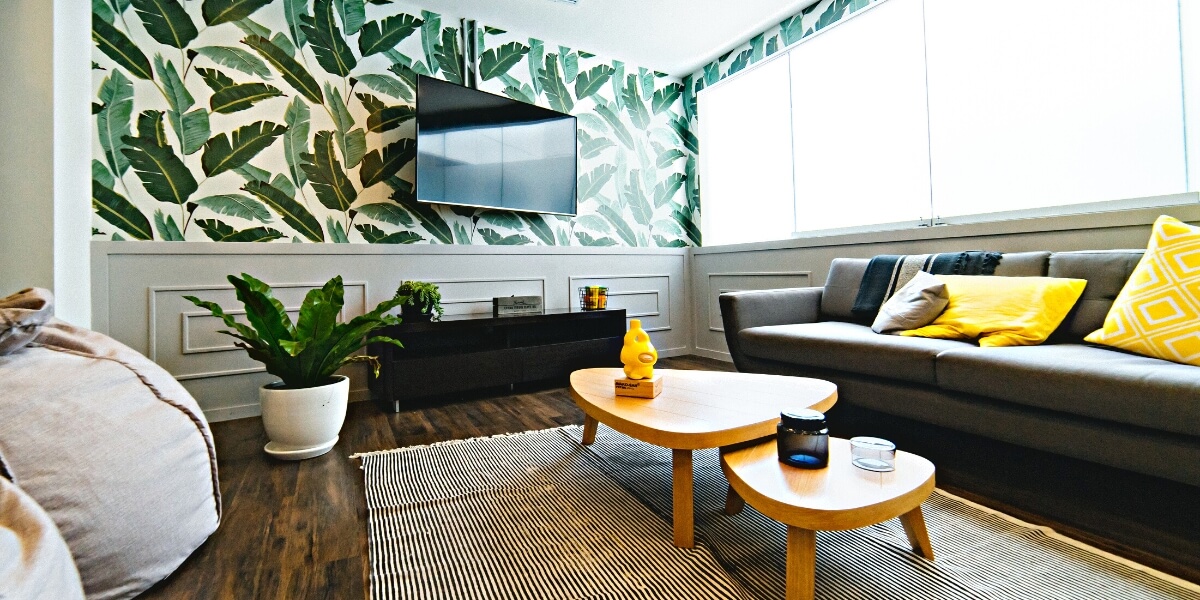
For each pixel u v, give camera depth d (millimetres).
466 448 1855
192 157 2350
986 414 1375
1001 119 2311
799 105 3293
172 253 2264
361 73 2758
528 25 3201
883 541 1158
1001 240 2150
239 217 2447
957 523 1217
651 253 3842
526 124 3199
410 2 2895
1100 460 1146
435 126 2805
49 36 1773
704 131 4020
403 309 2547
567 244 3496
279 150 2541
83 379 1053
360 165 2746
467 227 3086
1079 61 2061
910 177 2686
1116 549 1088
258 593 993
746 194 3736
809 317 2504
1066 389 1179
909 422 1672
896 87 2740
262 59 2506
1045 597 929
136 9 2246
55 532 760
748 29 3377
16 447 896
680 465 1134
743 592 970
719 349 3781
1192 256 1308
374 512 1330
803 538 851
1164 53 1848
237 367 2396
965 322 1683
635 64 3848
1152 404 1035
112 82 2199
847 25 2961
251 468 1669
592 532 1216
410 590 989
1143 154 1896
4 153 1724
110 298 2150
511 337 2820
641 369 1458
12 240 1726
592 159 3627
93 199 2152
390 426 2162
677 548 1136
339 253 2641
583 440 1872
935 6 2551
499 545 1156
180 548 1074
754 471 989
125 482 995
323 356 1788
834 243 2904
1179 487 1054
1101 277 1604
